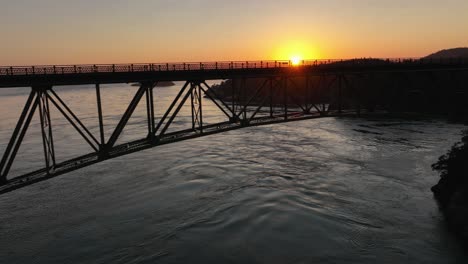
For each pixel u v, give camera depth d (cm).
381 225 2275
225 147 4944
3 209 2778
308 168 3653
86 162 1873
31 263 2002
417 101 6241
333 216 2422
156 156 4497
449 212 2317
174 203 2809
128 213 2638
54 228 2425
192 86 2445
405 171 3372
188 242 2148
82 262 1989
